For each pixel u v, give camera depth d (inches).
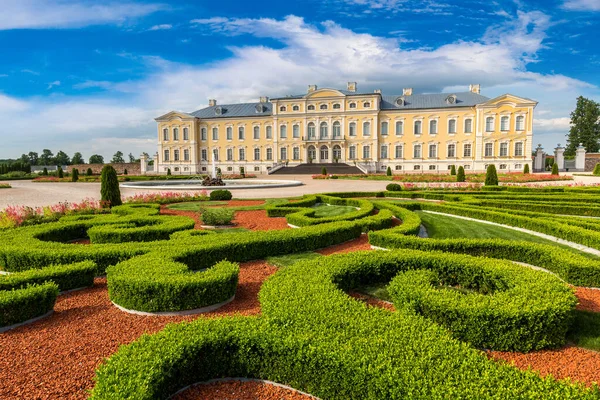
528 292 202.4
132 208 603.5
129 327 211.8
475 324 184.9
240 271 306.5
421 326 159.2
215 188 1063.0
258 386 158.1
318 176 1887.3
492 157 2352.4
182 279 227.9
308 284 214.1
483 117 2337.6
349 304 182.5
